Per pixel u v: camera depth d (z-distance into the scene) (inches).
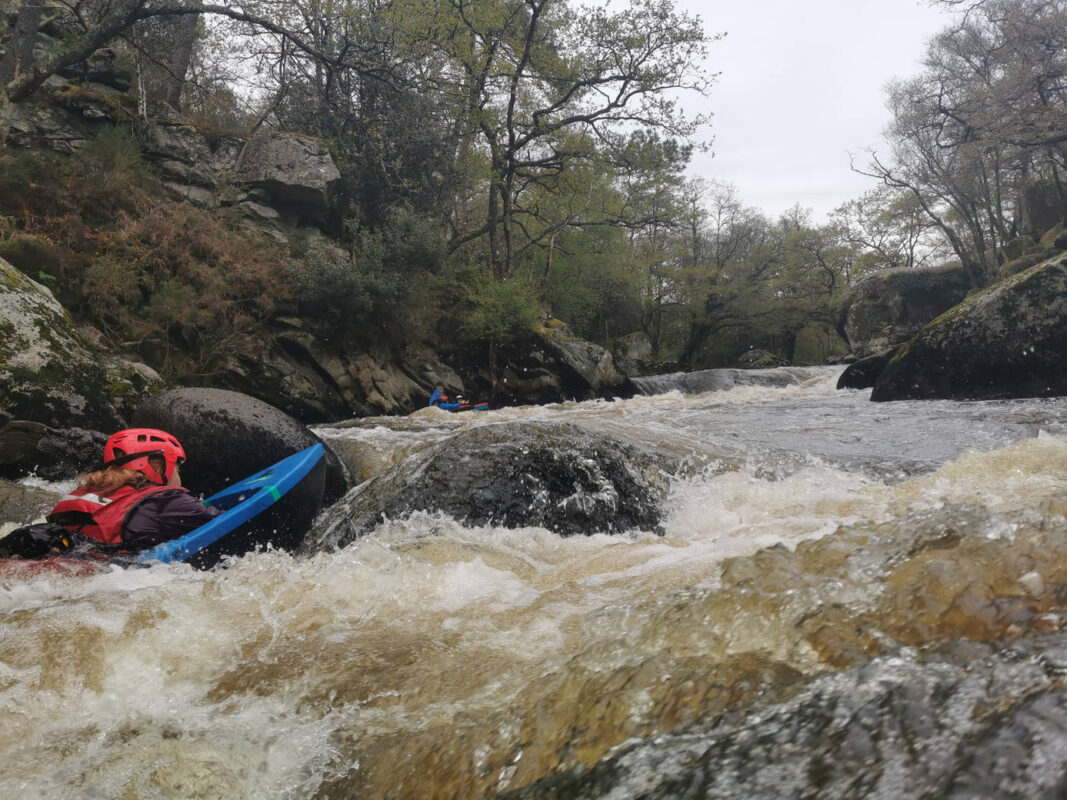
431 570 112.8
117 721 67.7
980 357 346.3
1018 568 48.2
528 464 165.6
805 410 343.9
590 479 166.7
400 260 796.6
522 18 955.3
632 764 38.1
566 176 1003.9
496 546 135.6
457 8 878.4
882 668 39.6
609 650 56.5
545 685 56.7
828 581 54.7
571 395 871.7
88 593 105.0
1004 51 1104.8
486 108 970.1
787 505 161.2
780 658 46.8
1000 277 1346.0
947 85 1211.2
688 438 231.1
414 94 874.1
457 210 1120.8
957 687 34.6
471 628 87.5
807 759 32.6
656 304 1760.6
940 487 156.0
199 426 245.9
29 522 200.1
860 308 1663.4
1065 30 965.8
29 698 71.2
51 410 300.2
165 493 136.9
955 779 27.5
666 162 1003.3
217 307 646.5
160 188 721.0
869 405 351.9
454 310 893.8
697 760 35.9
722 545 125.7
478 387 878.4
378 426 433.1
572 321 1443.2
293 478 164.7
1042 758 26.6
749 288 1784.0
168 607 94.8
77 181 632.4
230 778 57.1
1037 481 152.1
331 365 726.5
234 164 794.8
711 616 55.2
